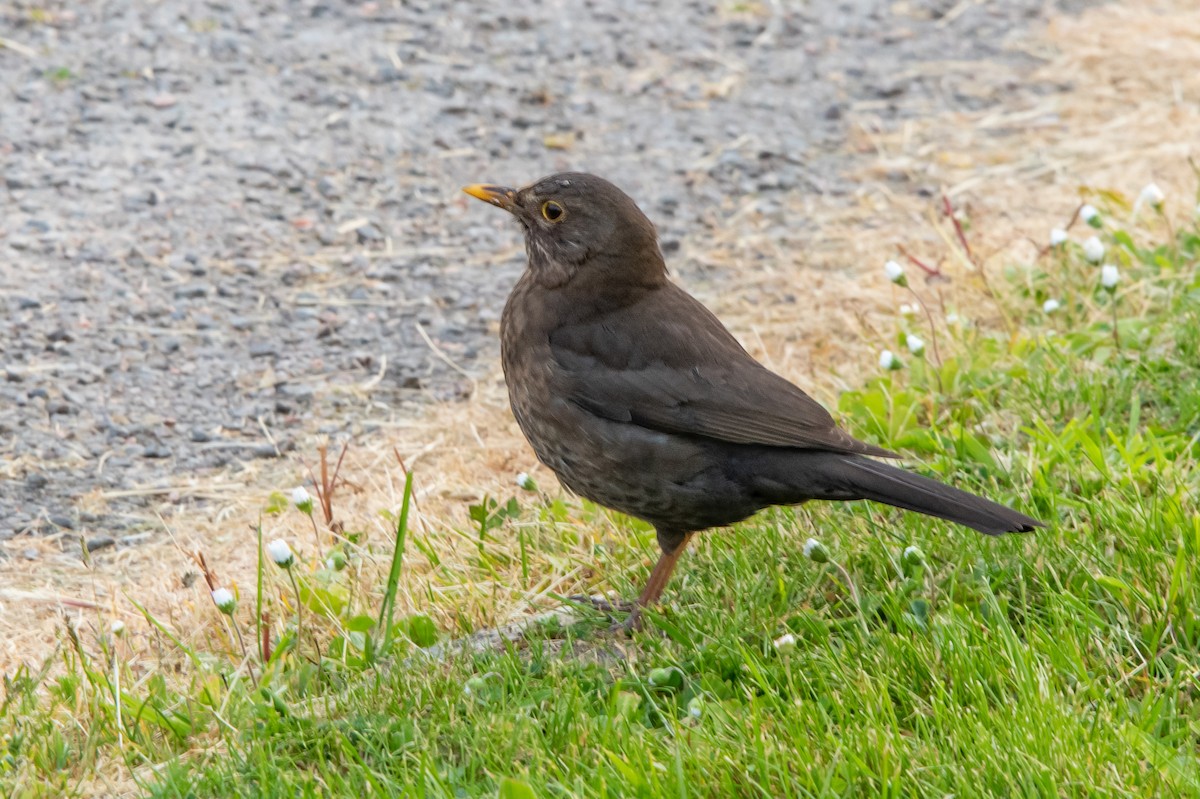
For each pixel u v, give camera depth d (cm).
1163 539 830
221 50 1739
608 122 1645
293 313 1309
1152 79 1688
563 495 1033
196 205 1456
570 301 894
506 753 715
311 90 1672
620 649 839
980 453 972
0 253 1360
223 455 1119
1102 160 1507
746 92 1717
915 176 1527
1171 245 1241
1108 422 1000
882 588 855
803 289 1326
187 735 774
